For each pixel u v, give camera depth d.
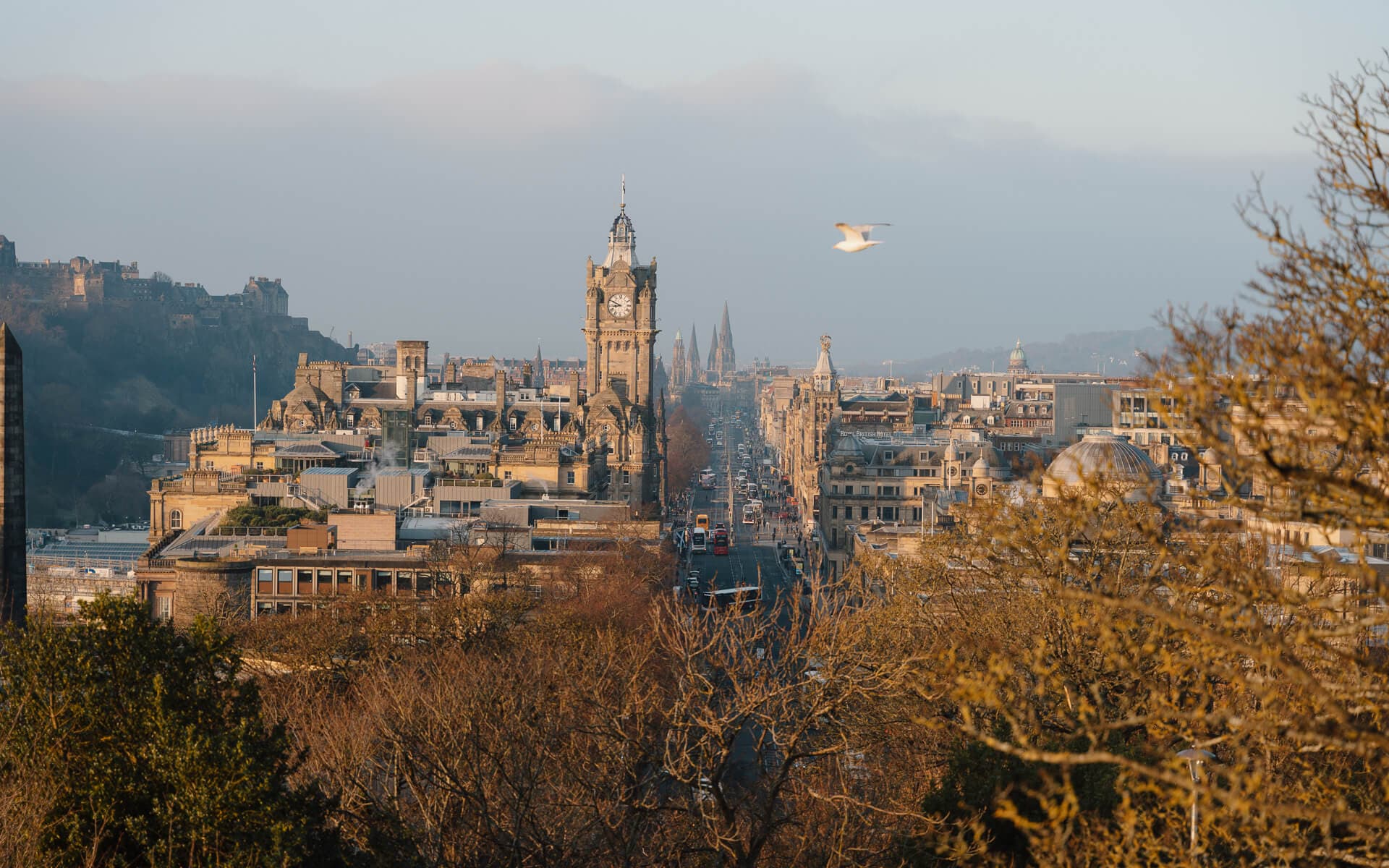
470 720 138.88
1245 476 69.38
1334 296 62.94
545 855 119.06
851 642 128.38
